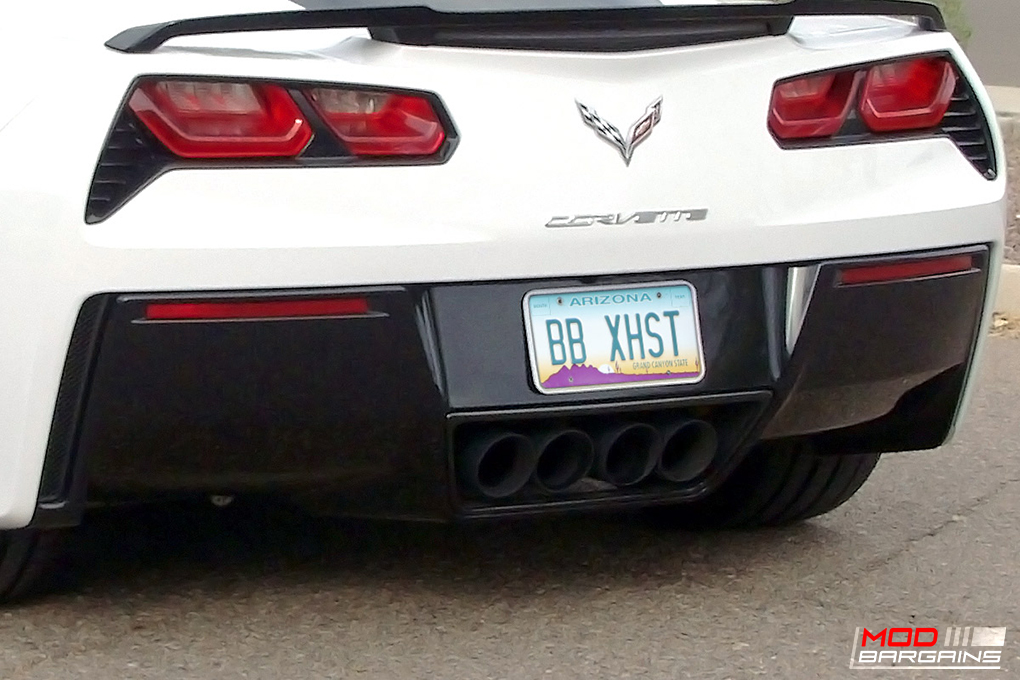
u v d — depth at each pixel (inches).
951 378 204.2
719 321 182.9
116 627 186.1
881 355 191.9
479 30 173.6
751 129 183.6
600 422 182.5
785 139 185.8
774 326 185.6
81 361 165.6
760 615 195.8
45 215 164.2
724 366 183.0
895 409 208.7
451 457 176.1
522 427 178.9
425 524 228.7
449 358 172.9
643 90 179.0
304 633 185.9
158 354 165.3
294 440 171.6
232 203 165.8
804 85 187.2
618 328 178.9
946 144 196.2
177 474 172.2
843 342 188.7
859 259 188.2
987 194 198.2
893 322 191.3
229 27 164.6
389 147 169.8
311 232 166.9
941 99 195.5
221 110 165.5
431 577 206.4
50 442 168.4
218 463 171.9
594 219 175.8
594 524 232.2
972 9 787.4
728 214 181.9
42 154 165.2
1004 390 329.1
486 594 200.5
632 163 177.6
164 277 163.5
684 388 181.3
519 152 173.6
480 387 173.9
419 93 170.7
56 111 166.1
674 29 182.7
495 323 174.2
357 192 168.7
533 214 173.6
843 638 188.9
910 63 193.6
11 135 167.6
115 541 217.5
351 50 172.1
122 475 171.2
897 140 192.7
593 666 178.2
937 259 193.3
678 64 181.2
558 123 175.5
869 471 224.2
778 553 220.5
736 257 182.7
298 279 166.2
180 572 205.5
